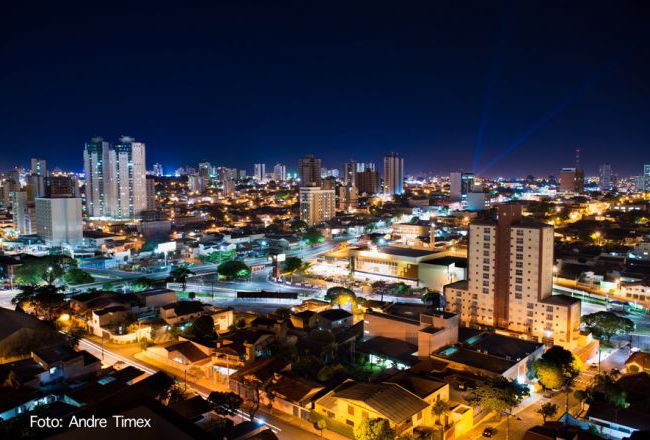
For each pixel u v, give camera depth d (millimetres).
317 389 144625
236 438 113688
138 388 135625
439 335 178375
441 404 135125
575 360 169250
